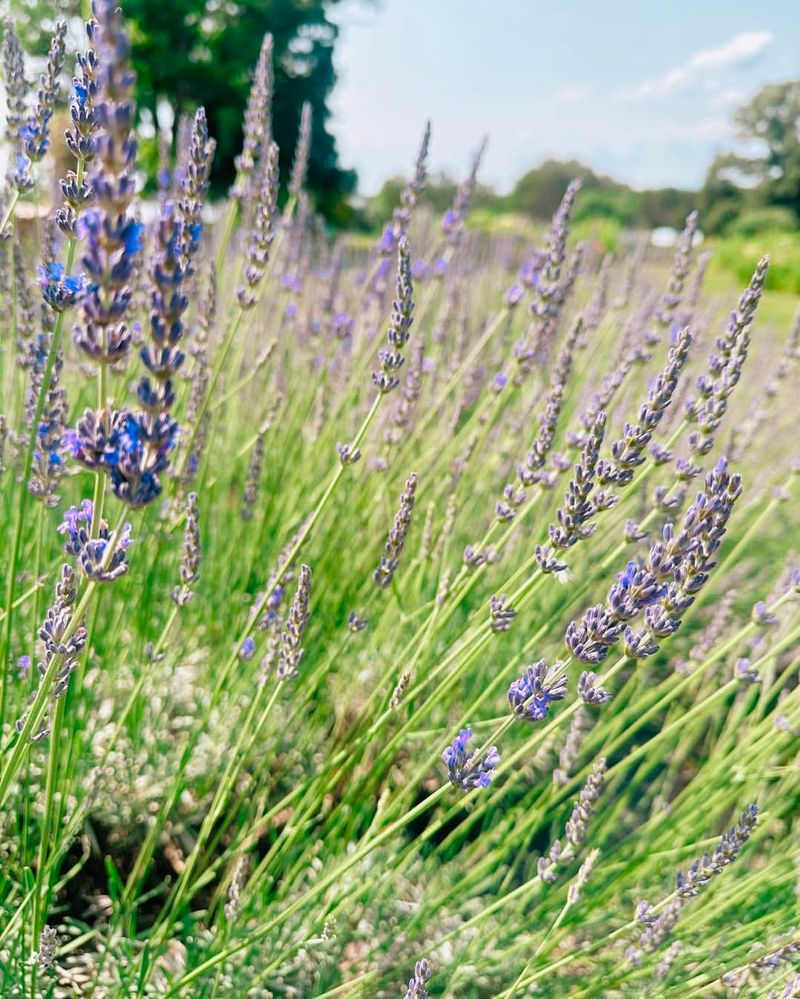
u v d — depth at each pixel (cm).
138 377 318
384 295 391
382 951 240
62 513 312
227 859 255
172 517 273
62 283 169
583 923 237
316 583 323
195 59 2384
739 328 199
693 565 146
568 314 467
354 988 230
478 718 310
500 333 400
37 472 199
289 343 430
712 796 260
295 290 390
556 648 358
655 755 303
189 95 2359
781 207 5388
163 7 2184
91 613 213
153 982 217
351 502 343
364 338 374
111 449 108
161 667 292
